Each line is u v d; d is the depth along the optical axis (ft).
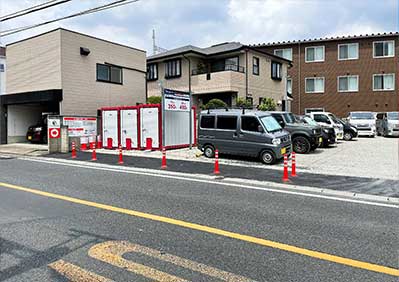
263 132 40.50
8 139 70.13
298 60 111.45
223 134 43.39
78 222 17.89
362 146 58.65
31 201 22.36
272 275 12.09
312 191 25.86
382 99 103.04
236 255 13.79
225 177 31.50
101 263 12.95
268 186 27.68
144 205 21.43
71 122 56.29
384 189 26.40
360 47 104.63
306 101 111.24
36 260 13.20
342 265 12.93
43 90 62.08
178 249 14.35
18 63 68.18
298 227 17.26
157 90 95.50
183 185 27.94
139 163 40.73
